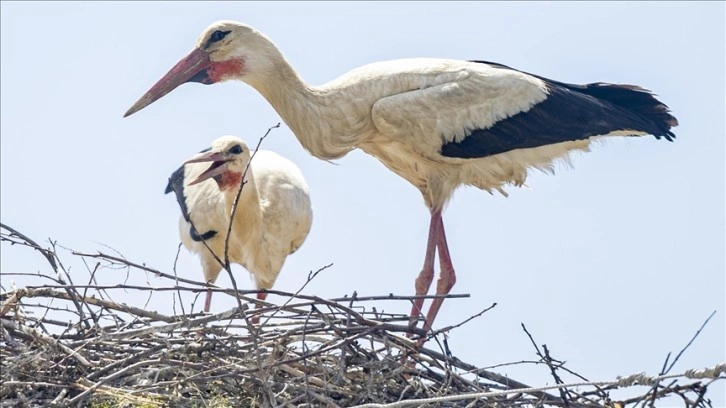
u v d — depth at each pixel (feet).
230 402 38.04
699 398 37.58
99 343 38.06
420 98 47.67
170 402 37.45
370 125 48.01
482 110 48.24
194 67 48.06
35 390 37.17
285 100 47.73
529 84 49.16
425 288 47.44
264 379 37.19
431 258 47.78
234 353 38.42
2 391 36.35
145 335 38.42
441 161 48.37
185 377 37.83
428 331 39.91
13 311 38.75
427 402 36.14
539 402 39.17
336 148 47.80
